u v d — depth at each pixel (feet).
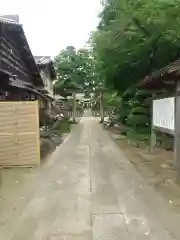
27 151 32.71
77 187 24.50
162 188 23.39
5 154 32.55
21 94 51.26
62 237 14.90
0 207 19.75
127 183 25.40
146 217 17.46
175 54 46.96
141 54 49.88
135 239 14.57
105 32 52.49
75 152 44.88
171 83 28.66
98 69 67.97
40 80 67.05
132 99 59.47
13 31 40.73
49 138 63.31
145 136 52.60
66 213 18.39
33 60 54.85
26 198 21.63
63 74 136.15
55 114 107.34
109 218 17.39
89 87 141.90
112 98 84.69
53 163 35.58
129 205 19.66
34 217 17.84
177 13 33.91
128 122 57.77
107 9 53.26
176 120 27.12
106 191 23.12
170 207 19.03
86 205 19.84
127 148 47.29
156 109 36.47
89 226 16.28
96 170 31.35
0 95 39.14
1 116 32.40
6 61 40.09
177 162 27.07
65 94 144.46
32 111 32.48
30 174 29.50
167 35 42.19
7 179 27.48
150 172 29.22
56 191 23.38
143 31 45.01
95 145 53.67
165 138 43.50
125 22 44.70
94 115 223.92
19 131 32.53
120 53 52.11
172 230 15.58
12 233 15.62
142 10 39.32
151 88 38.37
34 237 15.03
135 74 55.47
